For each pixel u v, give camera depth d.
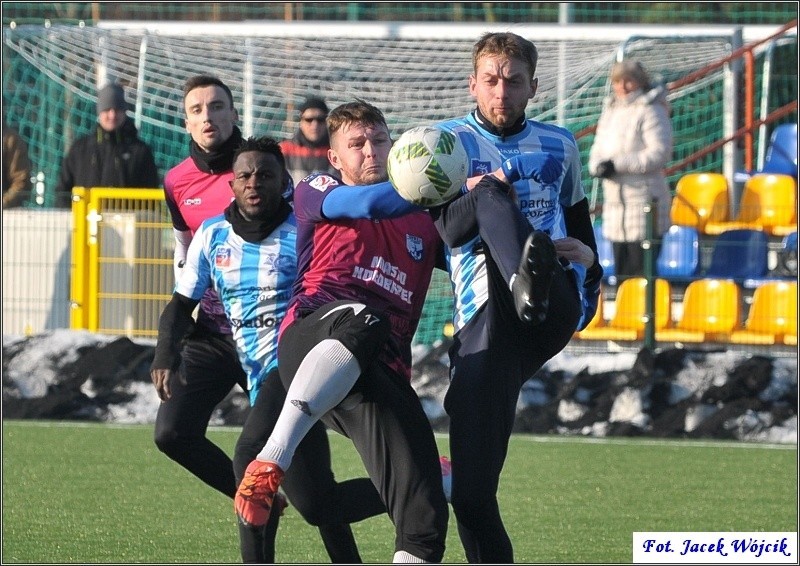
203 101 18.56
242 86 60.72
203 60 60.03
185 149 59.94
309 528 21.62
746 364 33.25
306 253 15.48
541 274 12.78
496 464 14.48
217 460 17.69
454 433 14.55
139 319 36.66
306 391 13.95
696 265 40.31
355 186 14.63
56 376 35.84
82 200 36.69
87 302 36.75
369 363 14.29
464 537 14.93
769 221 44.47
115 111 38.94
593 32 55.53
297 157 35.00
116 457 28.67
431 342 39.38
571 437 33.28
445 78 59.28
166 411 17.55
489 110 15.15
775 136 50.62
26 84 60.22
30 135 59.66
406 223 15.38
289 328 15.14
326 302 15.14
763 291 37.91
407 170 13.97
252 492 13.82
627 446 31.41
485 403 14.42
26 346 36.09
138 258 36.62
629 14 68.31
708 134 60.44
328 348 14.05
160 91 60.31
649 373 33.56
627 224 36.72
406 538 13.97
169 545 19.58
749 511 22.80
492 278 14.42
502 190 14.18
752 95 50.44
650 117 37.00
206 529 20.91
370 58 59.62
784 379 33.09
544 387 34.03
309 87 59.53
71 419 35.59
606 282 41.69
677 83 51.25
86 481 25.52
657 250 36.19
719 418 33.12
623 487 25.31
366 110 15.48
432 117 59.28
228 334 18.08
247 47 59.06
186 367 17.78
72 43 59.62
